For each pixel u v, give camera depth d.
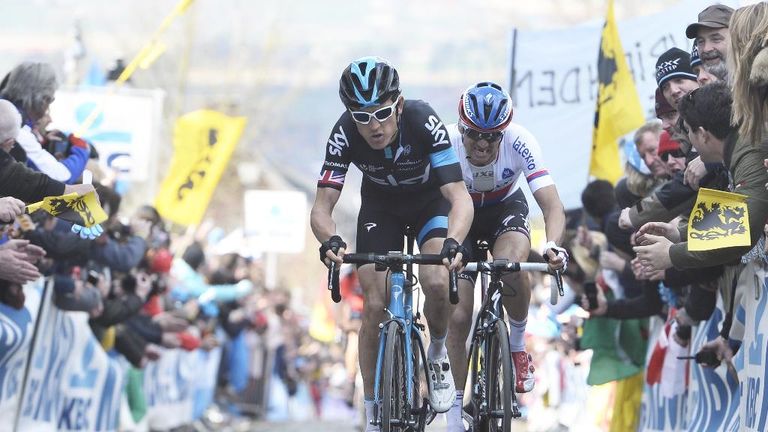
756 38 13.83
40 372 21.02
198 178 29.36
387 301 17.17
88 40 67.25
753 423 15.42
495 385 16.56
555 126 25.94
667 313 21.53
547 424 34.94
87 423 23.14
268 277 67.75
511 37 26.39
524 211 18.67
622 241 21.22
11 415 19.98
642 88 24.31
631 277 21.59
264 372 50.78
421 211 17.81
